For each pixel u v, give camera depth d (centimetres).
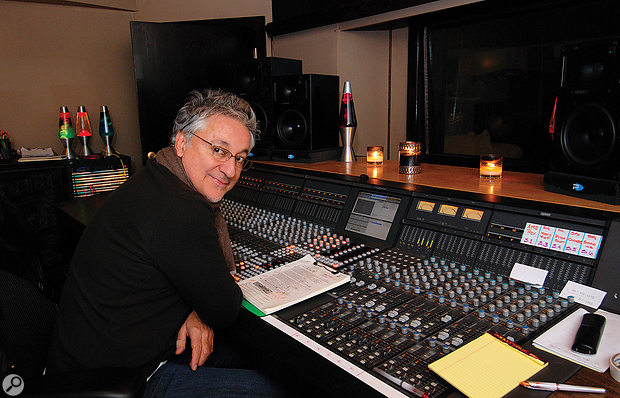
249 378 133
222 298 114
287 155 255
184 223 109
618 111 127
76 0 352
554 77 189
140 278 111
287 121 259
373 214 173
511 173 199
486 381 86
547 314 109
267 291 129
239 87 276
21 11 344
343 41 300
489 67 212
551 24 188
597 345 95
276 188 216
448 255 145
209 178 127
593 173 138
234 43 341
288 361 98
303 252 160
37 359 122
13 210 159
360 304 120
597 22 175
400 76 292
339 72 302
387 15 254
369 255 153
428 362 94
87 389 90
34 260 167
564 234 125
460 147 231
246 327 114
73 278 120
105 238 115
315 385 92
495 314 110
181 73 344
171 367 135
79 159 331
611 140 130
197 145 123
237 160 129
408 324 109
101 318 113
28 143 358
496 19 205
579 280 118
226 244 148
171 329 124
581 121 141
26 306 121
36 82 356
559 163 150
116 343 114
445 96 232
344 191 188
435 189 164
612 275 113
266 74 263
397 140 302
